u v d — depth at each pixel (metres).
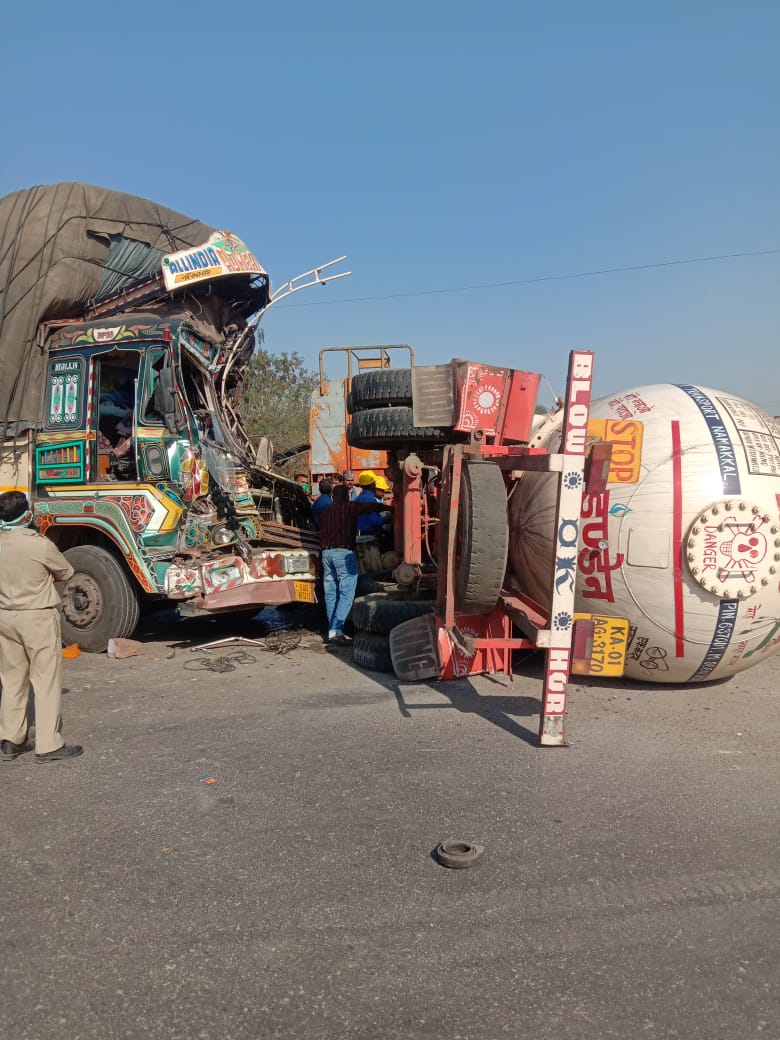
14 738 5.00
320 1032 2.53
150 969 2.84
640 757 4.91
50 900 3.30
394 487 8.01
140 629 9.62
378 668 7.18
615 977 2.79
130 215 8.63
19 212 8.22
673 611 5.67
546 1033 2.51
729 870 3.52
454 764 4.78
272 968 2.85
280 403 22.22
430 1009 2.63
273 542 8.41
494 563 5.10
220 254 8.89
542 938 3.02
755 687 6.58
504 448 5.45
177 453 7.73
